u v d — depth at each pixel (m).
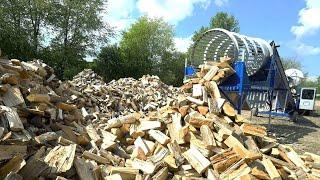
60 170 4.45
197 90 7.66
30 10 31.89
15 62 7.46
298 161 6.53
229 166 5.57
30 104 6.39
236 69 9.83
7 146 4.26
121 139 6.82
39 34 33.06
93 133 6.73
